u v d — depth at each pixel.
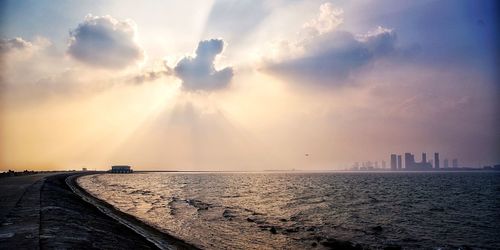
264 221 35.53
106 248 16.70
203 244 23.39
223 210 44.06
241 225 32.38
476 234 31.52
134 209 42.31
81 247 15.40
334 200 60.72
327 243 24.75
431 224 36.97
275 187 101.12
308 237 27.34
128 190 79.06
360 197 67.44
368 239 28.11
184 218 35.56
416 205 54.81
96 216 28.36
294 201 58.31
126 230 24.03
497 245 27.11
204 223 32.84
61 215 23.30
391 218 40.56
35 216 21.56
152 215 37.22
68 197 41.41
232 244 24.08
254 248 23.16
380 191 85.62
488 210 49.31
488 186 110.50
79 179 114.75
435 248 25.62
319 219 38.47
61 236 16.77
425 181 148.50
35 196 34.44
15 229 17.52
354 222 36.81
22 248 13.84
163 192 76.56
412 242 27.55
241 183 127.81
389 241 27.58
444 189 95.69
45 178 79.44
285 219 37.59
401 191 86.81
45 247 14.20
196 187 99.19
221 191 82.25
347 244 24.55
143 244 20.11
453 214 45.09
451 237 30.00
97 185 92.25
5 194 36.34
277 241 25.58
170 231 27.89
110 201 51.47
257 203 54.56
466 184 123.69
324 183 129.00
